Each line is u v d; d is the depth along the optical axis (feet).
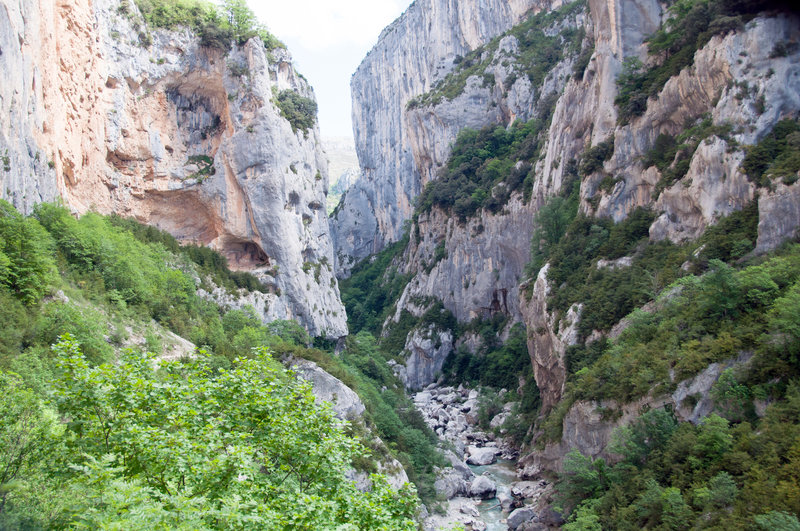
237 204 214.69
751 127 144.15
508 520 137.80
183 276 175.32
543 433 171.22
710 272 124.26
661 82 174.19
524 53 362.53
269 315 204.85
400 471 132.87
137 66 198.18
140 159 200.95
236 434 65.26
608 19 196.85
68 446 59.93
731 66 152.56
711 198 145.18
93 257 144.87
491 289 294.46
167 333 145.59
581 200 193.88
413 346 310.04
